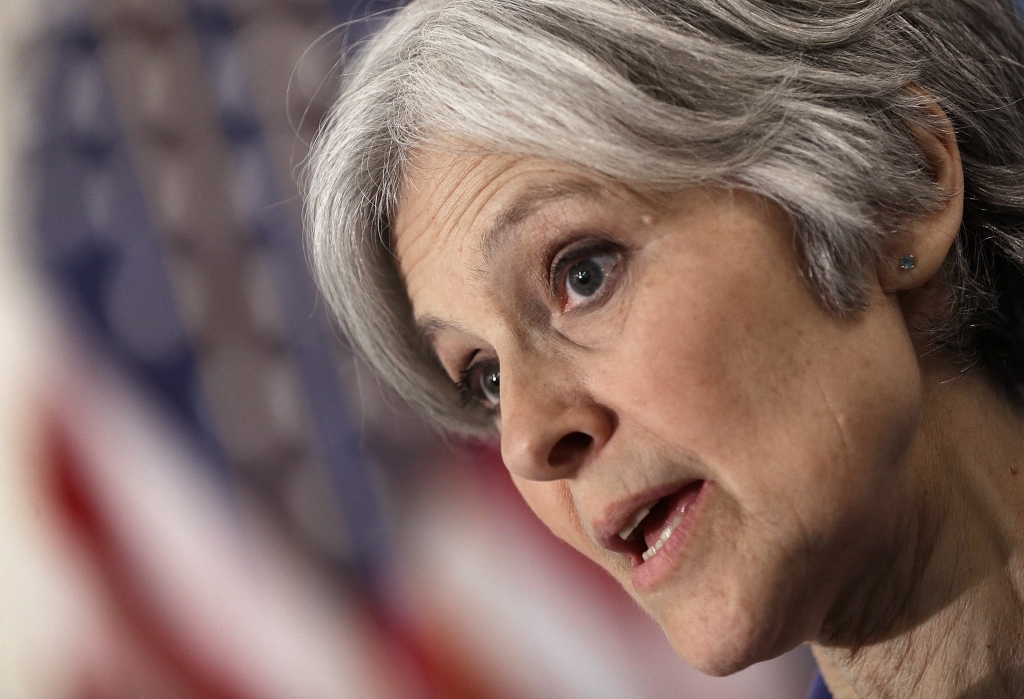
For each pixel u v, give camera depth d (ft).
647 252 4.03
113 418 12.16
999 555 4.57
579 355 4.21
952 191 4.35
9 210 12.33
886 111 4.28
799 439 3.90
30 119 12.44
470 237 4.34
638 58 3.98
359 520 12.21
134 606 12.13
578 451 4.34
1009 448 4.73
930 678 4.60
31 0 12.59
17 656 12.06
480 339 4.79
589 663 12.12
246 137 12.36
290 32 12.34
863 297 4.04
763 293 3.92
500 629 12.18
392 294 5.50
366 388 12.21
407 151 4.65
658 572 4.33
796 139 4.00
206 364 12.27
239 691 12.13
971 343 4.71
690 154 3.89
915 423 4.15
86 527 12.09
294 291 12.27
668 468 4.12
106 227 12.34
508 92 4.04
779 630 4.22
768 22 4.15
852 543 4.14
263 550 12.17
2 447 12.10
